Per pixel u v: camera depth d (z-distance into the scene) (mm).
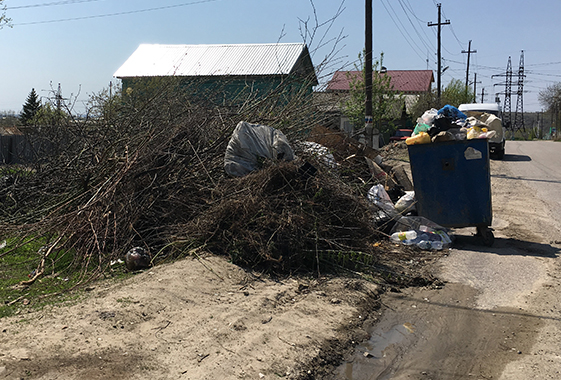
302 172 6082
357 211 6180
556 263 6246
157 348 3408
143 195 6195
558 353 3809
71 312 3857
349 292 4926
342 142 8891
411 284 5461
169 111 7797
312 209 5742
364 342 3990
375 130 17156
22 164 8352
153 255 5652
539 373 3498
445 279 5641
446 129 7184
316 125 8773
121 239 5703
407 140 7215
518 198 11688
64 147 7668
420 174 7207
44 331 3502
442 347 3934
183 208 6195
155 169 6332
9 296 4336
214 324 3852
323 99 8875
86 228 5594
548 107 65500
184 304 4180
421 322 4434
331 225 5836
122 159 6488
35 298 4262
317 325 4105
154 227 5988
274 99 8367
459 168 7047
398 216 7215
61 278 4984
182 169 6527
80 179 6625
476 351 3861
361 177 8078
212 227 5691
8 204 7188
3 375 2883
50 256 5691
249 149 6305
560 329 4254
